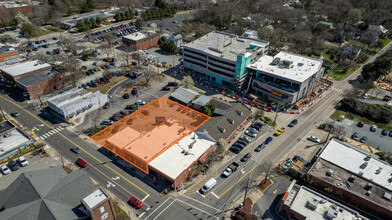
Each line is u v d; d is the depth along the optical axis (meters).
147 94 124.44
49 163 85.88
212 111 107.75
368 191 71.75
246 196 76.12
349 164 81.44
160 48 173.38
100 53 162.88
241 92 126.88
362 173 77.12
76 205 65.19
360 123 107.06
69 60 131.25
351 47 164.25
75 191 67.56
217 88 130.38
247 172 84.31
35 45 170.75
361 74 140.38
